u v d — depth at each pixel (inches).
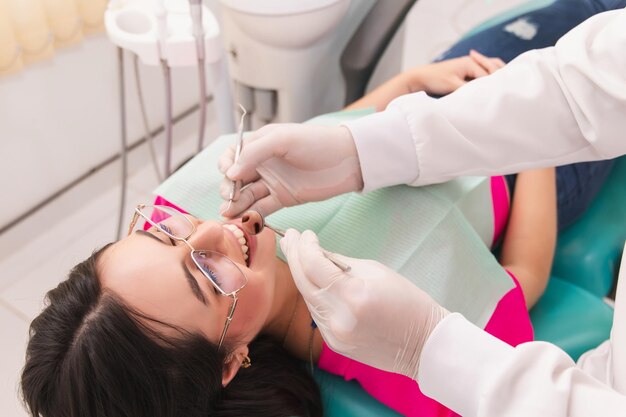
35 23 56.0
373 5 55.9
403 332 27.4
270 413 33.9
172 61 45.4
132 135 77.0
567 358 24.1
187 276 29.6
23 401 31.2
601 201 51.2
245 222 33.3
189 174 41.1
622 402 22.1
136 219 35.1
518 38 50.3
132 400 27.8
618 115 30.7
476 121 33.9
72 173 71.7
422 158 34.5
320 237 38.9
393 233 38.4
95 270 29.9
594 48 31.2
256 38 52.0
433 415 35.0
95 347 27.3
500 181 44.8
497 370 23.5
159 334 28.3
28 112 63.2
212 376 30.0
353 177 35.5
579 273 48.0
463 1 85.0
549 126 33.1
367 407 37.1
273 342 36.9
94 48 66.2
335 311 28.5
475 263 38.4
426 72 49.2
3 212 66.1
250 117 62.2
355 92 58.2
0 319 61.7
